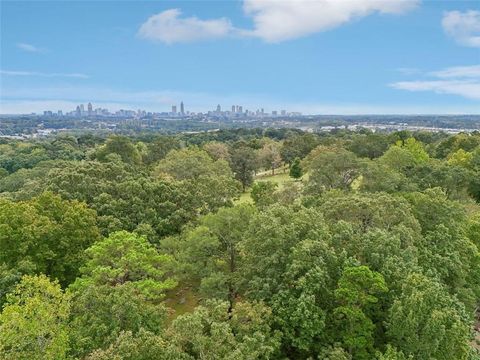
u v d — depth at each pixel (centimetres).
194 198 4328
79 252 3284
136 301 2216
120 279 2812
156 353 1789
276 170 10725
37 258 3181
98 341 2008
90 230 3444
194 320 1894
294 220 2811
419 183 5859
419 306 2186
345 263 2484
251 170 9025
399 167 6425
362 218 3241
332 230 2927
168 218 4041
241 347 1881
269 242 2577
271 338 2162
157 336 1895
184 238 3456
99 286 2367
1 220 3203
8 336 1856
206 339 1869
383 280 2369
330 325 2448
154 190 4378
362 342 2283
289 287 2461
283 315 2322
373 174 5500
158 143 10019
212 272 2886
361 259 2695
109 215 3906
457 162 7038
